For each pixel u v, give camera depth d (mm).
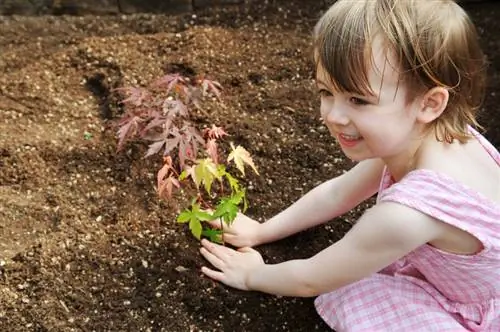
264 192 2217
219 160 2285
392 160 1669
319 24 1532
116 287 1928
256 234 2037
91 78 2592
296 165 2305
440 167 1584
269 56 2703
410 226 1555
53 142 2336
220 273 1938
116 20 2953
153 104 2133
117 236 2055
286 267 1800
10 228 2070
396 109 1504
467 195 1577
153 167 2252
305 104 2506
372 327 1761
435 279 1744
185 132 1997
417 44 1446
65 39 2803
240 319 1882
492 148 1747
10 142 2326
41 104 2488
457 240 1605
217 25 2896
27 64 2660
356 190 1957
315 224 2043
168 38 2758
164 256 2008
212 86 2215
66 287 1916
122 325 1850
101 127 2408
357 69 1456
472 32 1560
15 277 1930
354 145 1597
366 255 1624
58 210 2127
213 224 2045
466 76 1560
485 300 1729
